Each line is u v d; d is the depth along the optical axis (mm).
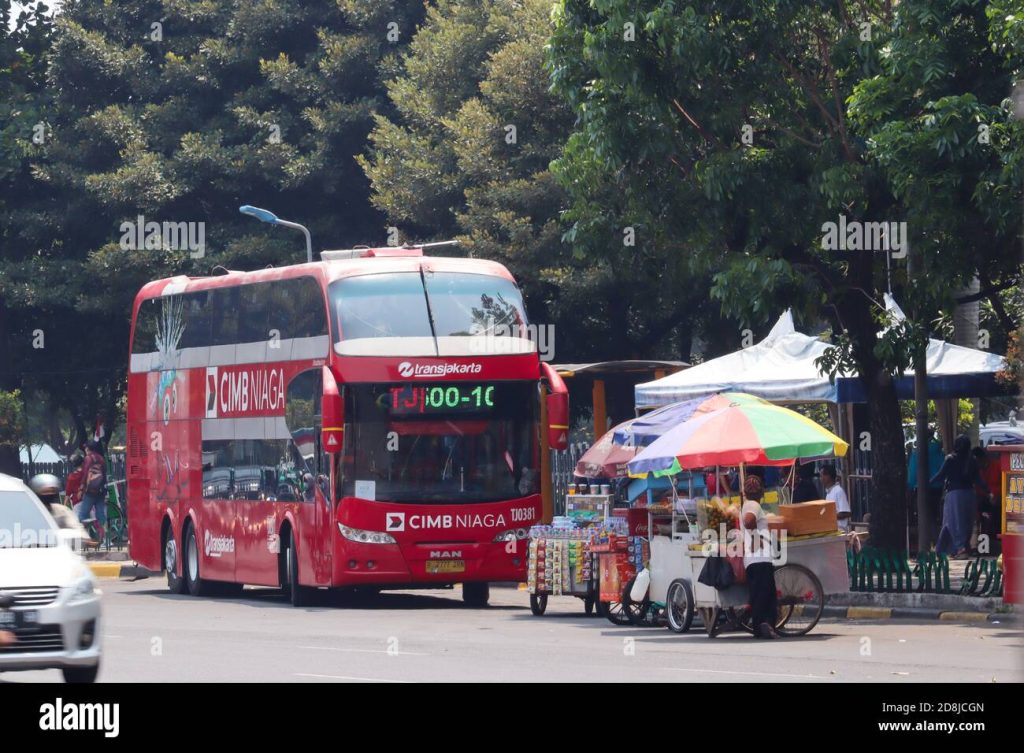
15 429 62031
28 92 70562
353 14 63844
